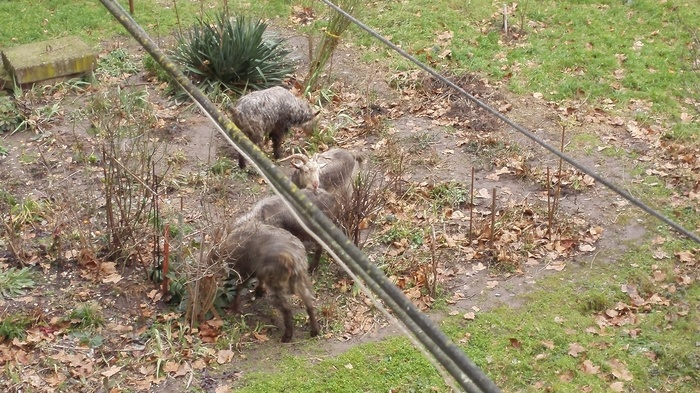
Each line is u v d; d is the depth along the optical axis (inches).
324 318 306.7
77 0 580.7
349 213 329.1
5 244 340.5
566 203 380.8
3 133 429.1
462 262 341.1
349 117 450.0
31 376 277.1
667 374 287.1
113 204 360.5
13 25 538.3
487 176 401.4
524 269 338.3
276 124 406.3
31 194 377.1
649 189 393.7
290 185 94.9
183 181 386.6
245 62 471.2
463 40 536.4
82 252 329.4
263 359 288.0
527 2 585.0
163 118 445.1
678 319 312.0
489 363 289.0
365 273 85.6
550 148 209.6
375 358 289.4
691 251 350.0
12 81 466.0
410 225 360.5
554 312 314.3
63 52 476.7
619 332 306.7
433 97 474.9
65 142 418.9
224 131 106.0
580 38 539.8
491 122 447.5
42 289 316.8
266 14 571.2
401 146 425.4
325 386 276.8
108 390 270.1
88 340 292.4
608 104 469.4
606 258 345.7
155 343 291.0
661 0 580.4
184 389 273.4
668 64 509.0
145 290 318.0
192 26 538.6
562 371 287.1
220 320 302.7
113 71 487.5
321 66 478.0
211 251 298.4
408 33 543.8
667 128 445.4
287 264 282.2
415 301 317.1
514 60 514.0
